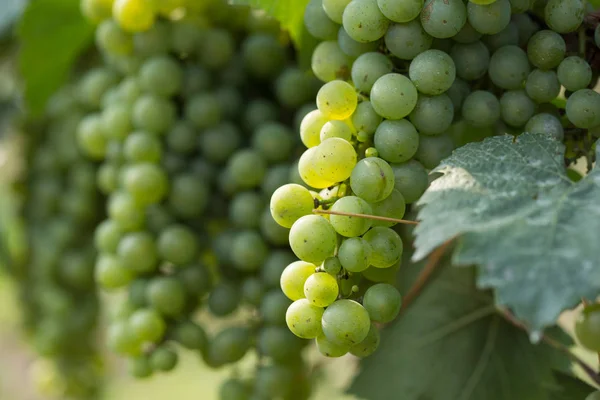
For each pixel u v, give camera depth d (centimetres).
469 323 64
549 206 50
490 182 51
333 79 58
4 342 113
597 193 50
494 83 56
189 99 66
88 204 75
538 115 56
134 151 66
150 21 65
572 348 63
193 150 67
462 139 60
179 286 65
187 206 66
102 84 71
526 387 62
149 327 64
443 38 56
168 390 104
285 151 64
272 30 66
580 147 56
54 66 75
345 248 52
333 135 54
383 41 56
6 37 84
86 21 73
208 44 66
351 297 54
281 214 53
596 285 48
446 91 56
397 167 55
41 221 80
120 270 67
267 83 67
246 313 68
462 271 65
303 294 53
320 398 72
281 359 63
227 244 65
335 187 54
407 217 59
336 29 58
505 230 49
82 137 70
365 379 65
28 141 83
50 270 77
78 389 82
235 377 66
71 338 79
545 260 49
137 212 66
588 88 56
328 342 52
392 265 56
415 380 64
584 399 60
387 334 66
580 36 56
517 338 63
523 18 56
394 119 54
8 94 88
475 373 63
